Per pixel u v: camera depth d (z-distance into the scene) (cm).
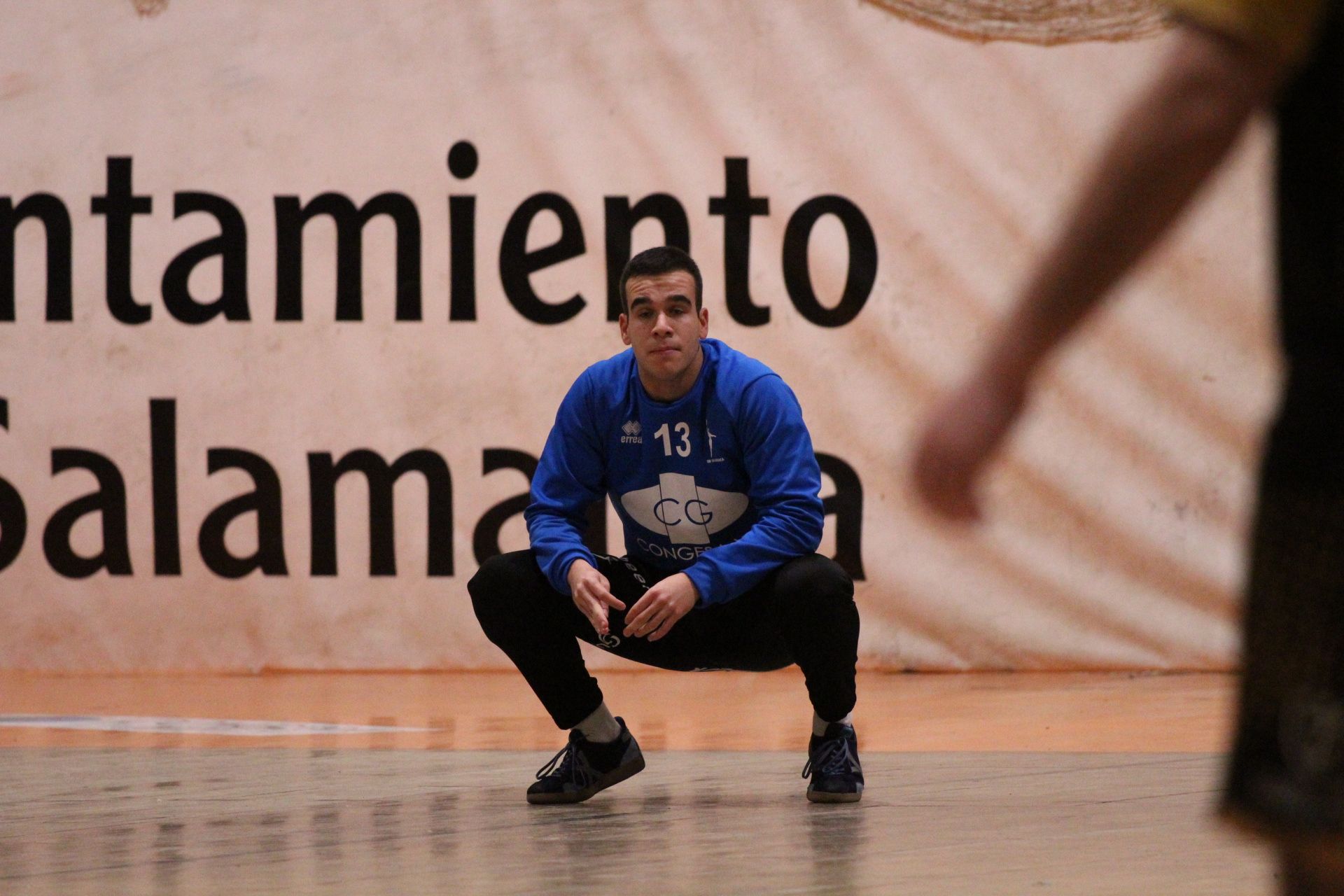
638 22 2338
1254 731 303
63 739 1505
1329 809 290
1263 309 2238
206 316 2367
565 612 998
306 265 2362
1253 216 2238
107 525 2364
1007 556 2280
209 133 2378
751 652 1011
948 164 2295
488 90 2353
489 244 2352
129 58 2386
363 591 2352
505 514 2341
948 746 1371
